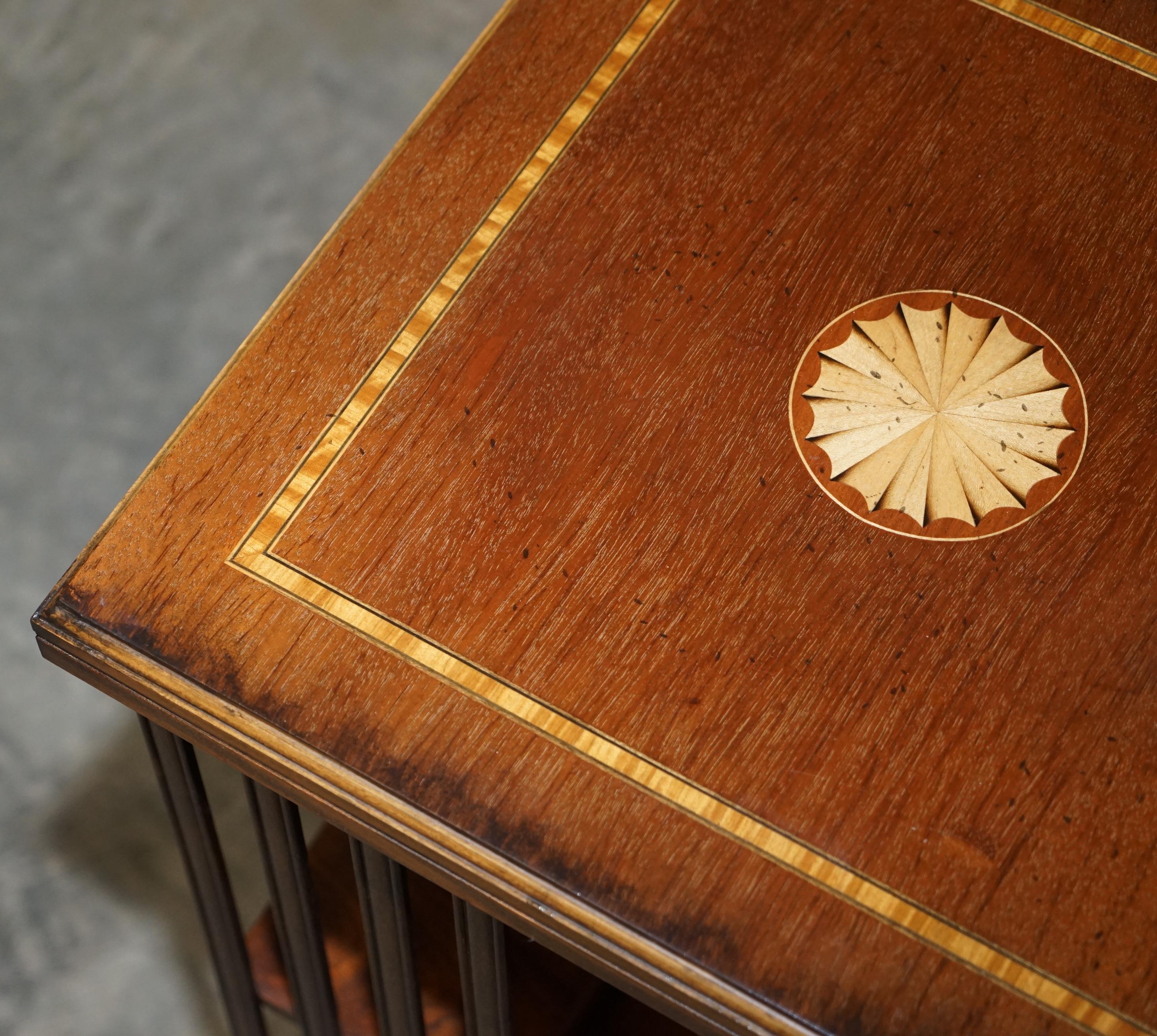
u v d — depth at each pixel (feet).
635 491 3.02
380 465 3.03
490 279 3.15
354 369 3.09
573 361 3.09
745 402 3.08
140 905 4.33
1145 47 3.34
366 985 3.52
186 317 4.80
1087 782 2.86
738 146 3.24
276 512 3.00
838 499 3.02
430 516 3.00
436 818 2.85
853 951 2.78
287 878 3.26
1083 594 2.96
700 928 2.79
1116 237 3.19
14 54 5.23
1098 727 2.89
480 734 2.89
